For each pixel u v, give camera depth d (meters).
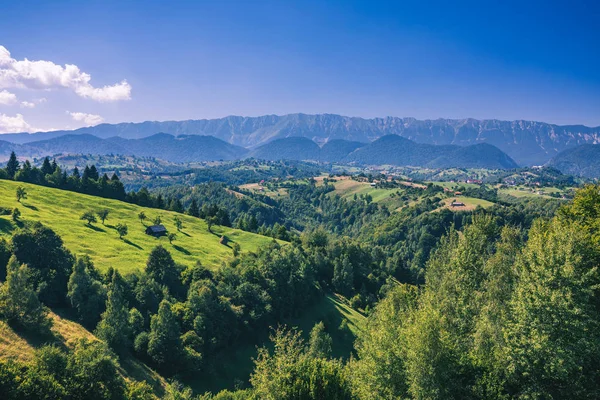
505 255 50.38
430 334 29.25
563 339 28.53
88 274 66.81
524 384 28.88
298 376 32.66
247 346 77.06
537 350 28.03
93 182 170.25
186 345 63.97
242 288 83.44
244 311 80.06
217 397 49.47
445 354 29.30
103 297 64.31
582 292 30.06
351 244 146.25
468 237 55.56
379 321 39.22
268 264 94.75
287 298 91.69
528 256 34.03
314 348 63.53
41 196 132.75
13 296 48.59
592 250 34.28
